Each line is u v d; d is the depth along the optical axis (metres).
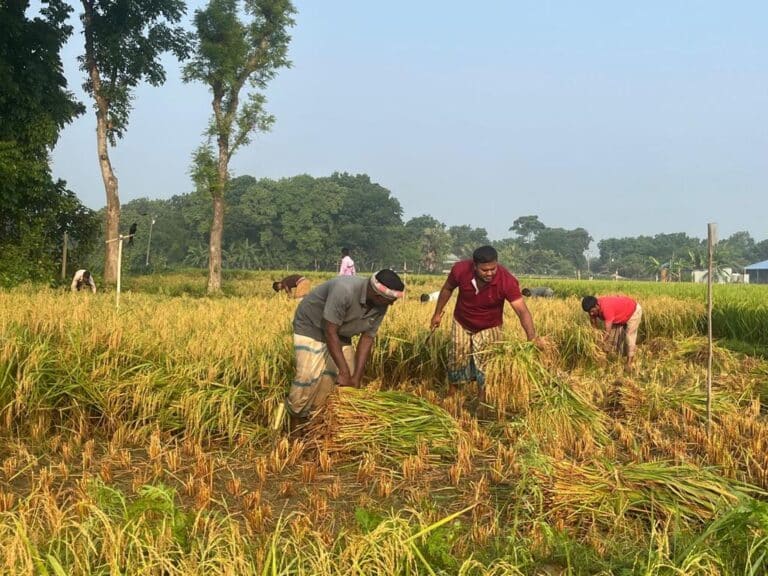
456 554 3.41
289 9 27.03
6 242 21.72
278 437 5.73
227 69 25.80
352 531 3.61
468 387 7.79
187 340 7.58
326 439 5.40
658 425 6.52
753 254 166.12
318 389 5.80
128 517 3.30
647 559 3.32
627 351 9.59
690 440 5.92
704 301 15.96
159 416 5.91
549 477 4.27
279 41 27.58
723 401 7.05
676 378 8.80
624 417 6.80
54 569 2.73
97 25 24.84
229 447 5.66
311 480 4.81
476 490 4.43
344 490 4.65
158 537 3.09
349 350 5.97
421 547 3.18
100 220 25.16
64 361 6.43
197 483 4.55
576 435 5.73
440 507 4.29
